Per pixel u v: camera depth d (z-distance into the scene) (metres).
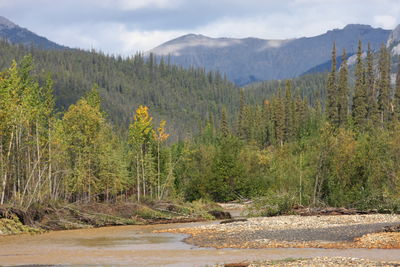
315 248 30.78
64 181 67.94
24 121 56.28
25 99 56.84
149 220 57.28
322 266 23.16
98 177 75.19
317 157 70.25
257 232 40.00
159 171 92.69
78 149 70.81
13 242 38.31
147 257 29.19
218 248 32.56
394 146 66.69
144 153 93.50
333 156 69.19
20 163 61.22
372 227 38.50
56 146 63.53
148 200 67.56
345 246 30.73
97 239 39.91
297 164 83.88
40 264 27.31
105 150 76.00
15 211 46.62
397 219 45.75
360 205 60.41
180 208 63.75
